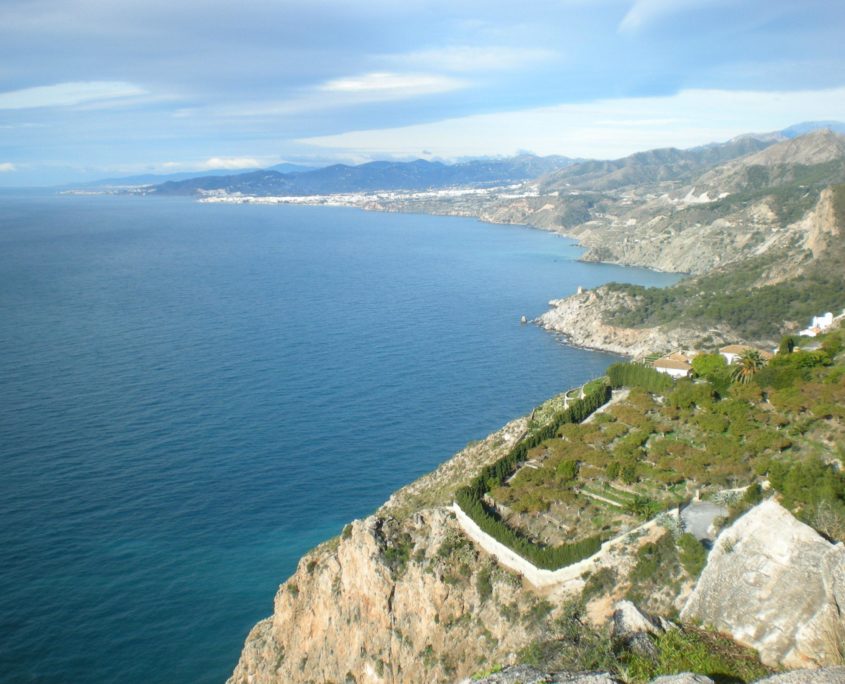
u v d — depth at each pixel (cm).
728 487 6688
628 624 3694
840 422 7269
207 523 10988
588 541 5966
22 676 8112
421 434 14362
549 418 9812
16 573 9669
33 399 15388
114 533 10625
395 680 6450
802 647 3356
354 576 7156
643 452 7638
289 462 12925
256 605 9375
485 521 6706
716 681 3209
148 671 8294
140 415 14725
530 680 2919
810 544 3653
